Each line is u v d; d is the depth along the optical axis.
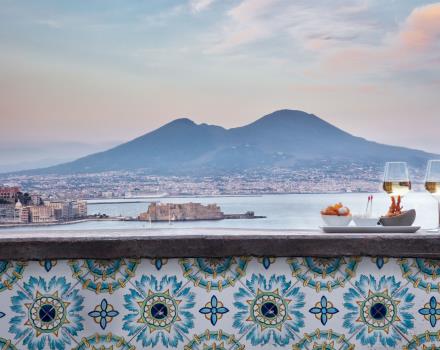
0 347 2.32
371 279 2.41
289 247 2.33
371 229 2.54
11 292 2.32
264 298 2.39
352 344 2.41
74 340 2.34
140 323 2.36
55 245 2.28
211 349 2.38
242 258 2.38
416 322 2.42
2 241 2.26
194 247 2.31
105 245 2.29
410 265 2.42
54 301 2.33
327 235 2.35
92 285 2.34
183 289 2.37
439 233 2.47
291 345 2.39
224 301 2.38
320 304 2.40
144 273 2.36
